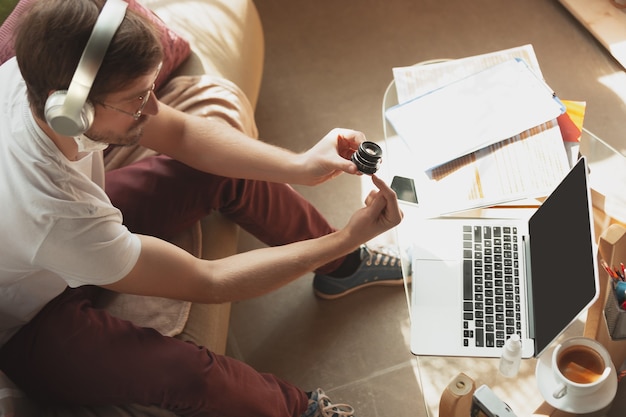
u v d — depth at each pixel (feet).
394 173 5.40
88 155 4.25
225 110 5.97
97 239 4.02
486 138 5.24
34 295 4.39
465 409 4.21
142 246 4.34
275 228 5.86
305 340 6.55
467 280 4.88
